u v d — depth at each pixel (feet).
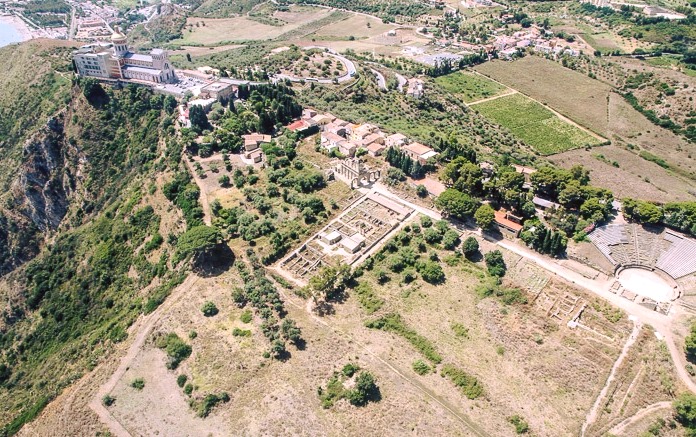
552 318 490.90
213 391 430.61
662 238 568.82
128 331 513.04
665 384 420.36
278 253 573.33
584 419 403.54
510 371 444.55
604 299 503.20
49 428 433.48
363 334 479.82
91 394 447.83
